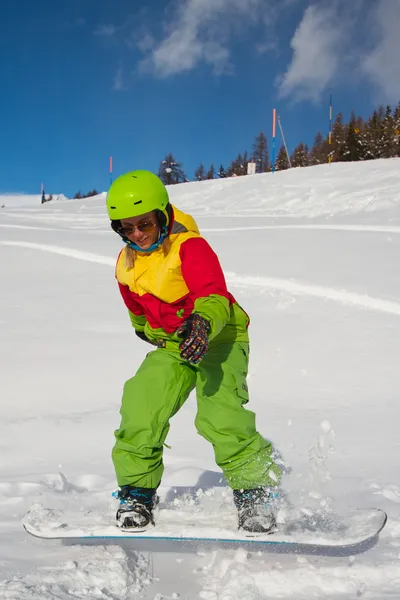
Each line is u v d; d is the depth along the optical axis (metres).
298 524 2.41
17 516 2.66
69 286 8.54
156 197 2.44
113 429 3.79
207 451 3.49
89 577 2.08
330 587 2.09
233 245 10.94
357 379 4.69
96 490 2.96
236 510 2.57
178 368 2.58
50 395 4.43
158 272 2.53
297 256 9.55
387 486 2.91
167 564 2.29
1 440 3.62
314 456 3.31
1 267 9.95
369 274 8.03
